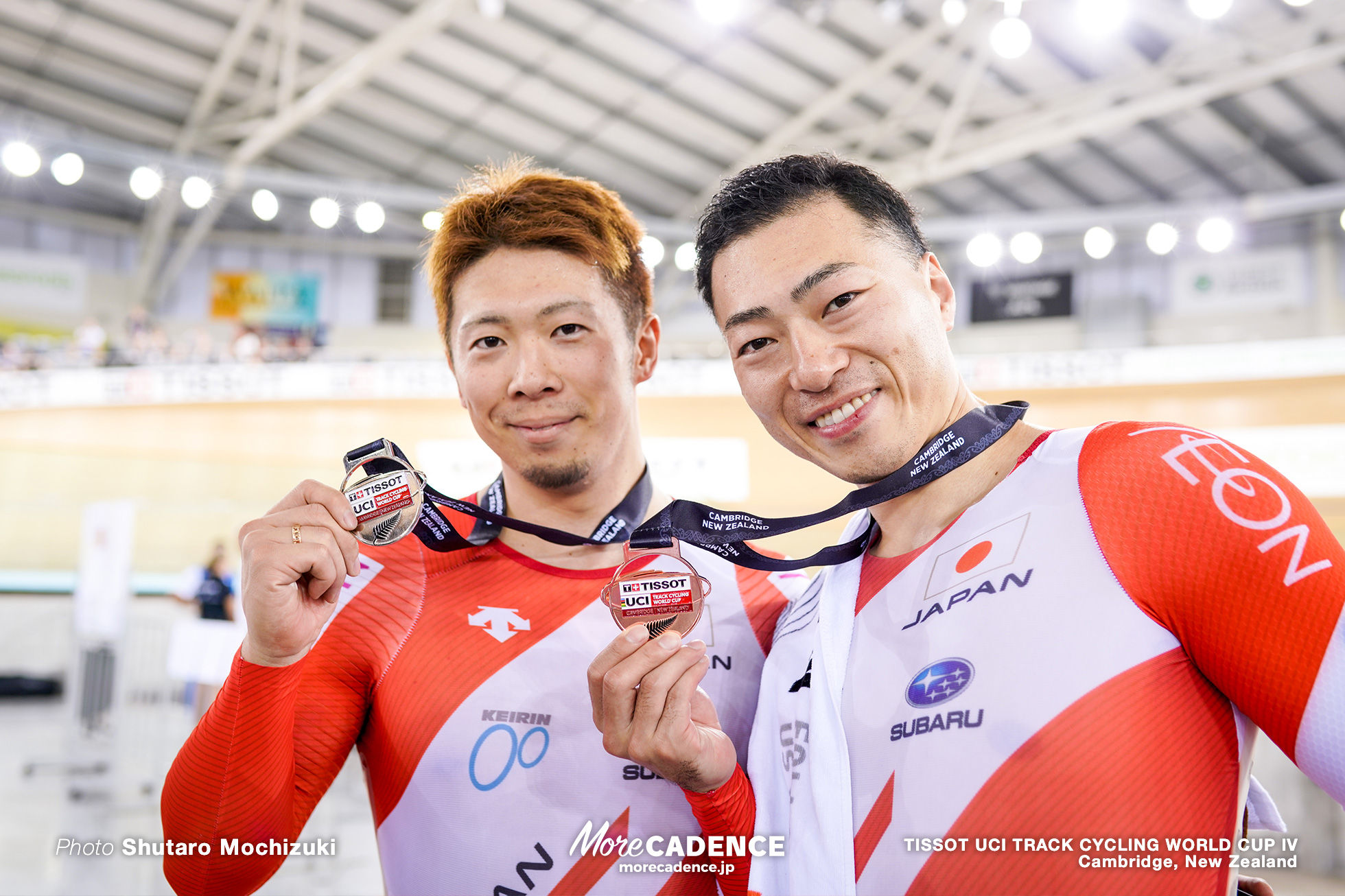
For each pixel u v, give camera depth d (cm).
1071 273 1381
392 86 1184
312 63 1148
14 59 1166
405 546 120
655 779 107
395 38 955
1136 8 894
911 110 1120
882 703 87
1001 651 80
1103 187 1287
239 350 1181
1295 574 72
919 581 91
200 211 1389
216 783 94
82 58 1157
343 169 1380
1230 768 77
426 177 1396
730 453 738
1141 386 723
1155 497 80
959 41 953
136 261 1523
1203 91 952
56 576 1087
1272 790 361
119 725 532
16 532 1080
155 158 1022
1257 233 1299
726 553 106
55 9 1067
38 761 559
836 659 94
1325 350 684
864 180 95
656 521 102
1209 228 840
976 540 88
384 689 111
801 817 91
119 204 1479
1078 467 86
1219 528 76
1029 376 748
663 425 758
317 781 107
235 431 859
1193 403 711
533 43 1068
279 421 851
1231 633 74
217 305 1520
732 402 755
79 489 1100
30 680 1021
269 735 95
